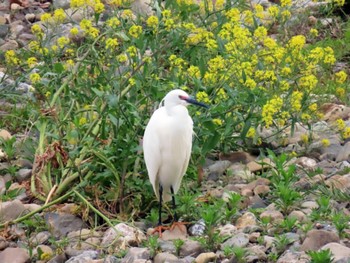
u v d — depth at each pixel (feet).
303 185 40.37
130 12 46.44
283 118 43.55
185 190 39.88
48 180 40.96
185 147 37.22
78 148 39.42
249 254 33.71
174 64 43.11
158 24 42.96
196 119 40.78
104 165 39.78
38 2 71.92
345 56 59.00
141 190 39.50
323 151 45.09
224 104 41.42
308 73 44.55
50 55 48.32
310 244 33.78
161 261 33.94
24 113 49.88
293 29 63.00
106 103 39.83
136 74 41.19
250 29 49.01
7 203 39.63
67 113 41.55
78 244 36.50
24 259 36.04
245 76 41.63
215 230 36.04
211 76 42.34
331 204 38.11
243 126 43.68
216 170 43.19
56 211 39.34
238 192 40.60
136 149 38.81
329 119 49.37
